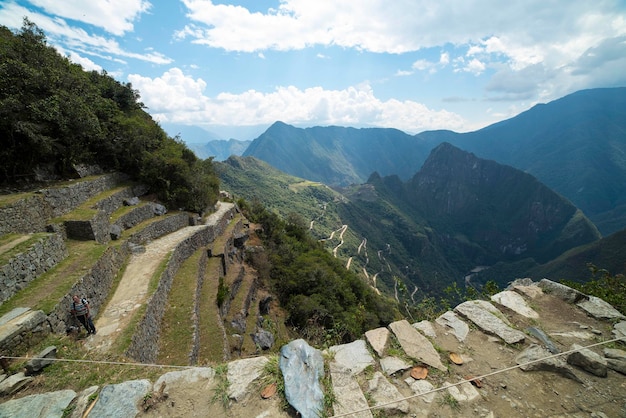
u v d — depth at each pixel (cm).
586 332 573
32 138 1562
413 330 582
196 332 1261
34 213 1398
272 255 3478
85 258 1270
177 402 434
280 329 2397
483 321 611
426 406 411
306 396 419
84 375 609
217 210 3500
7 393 541
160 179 2619
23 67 1569
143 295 1263
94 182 2014
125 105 3173
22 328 721
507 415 394
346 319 2577
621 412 394
